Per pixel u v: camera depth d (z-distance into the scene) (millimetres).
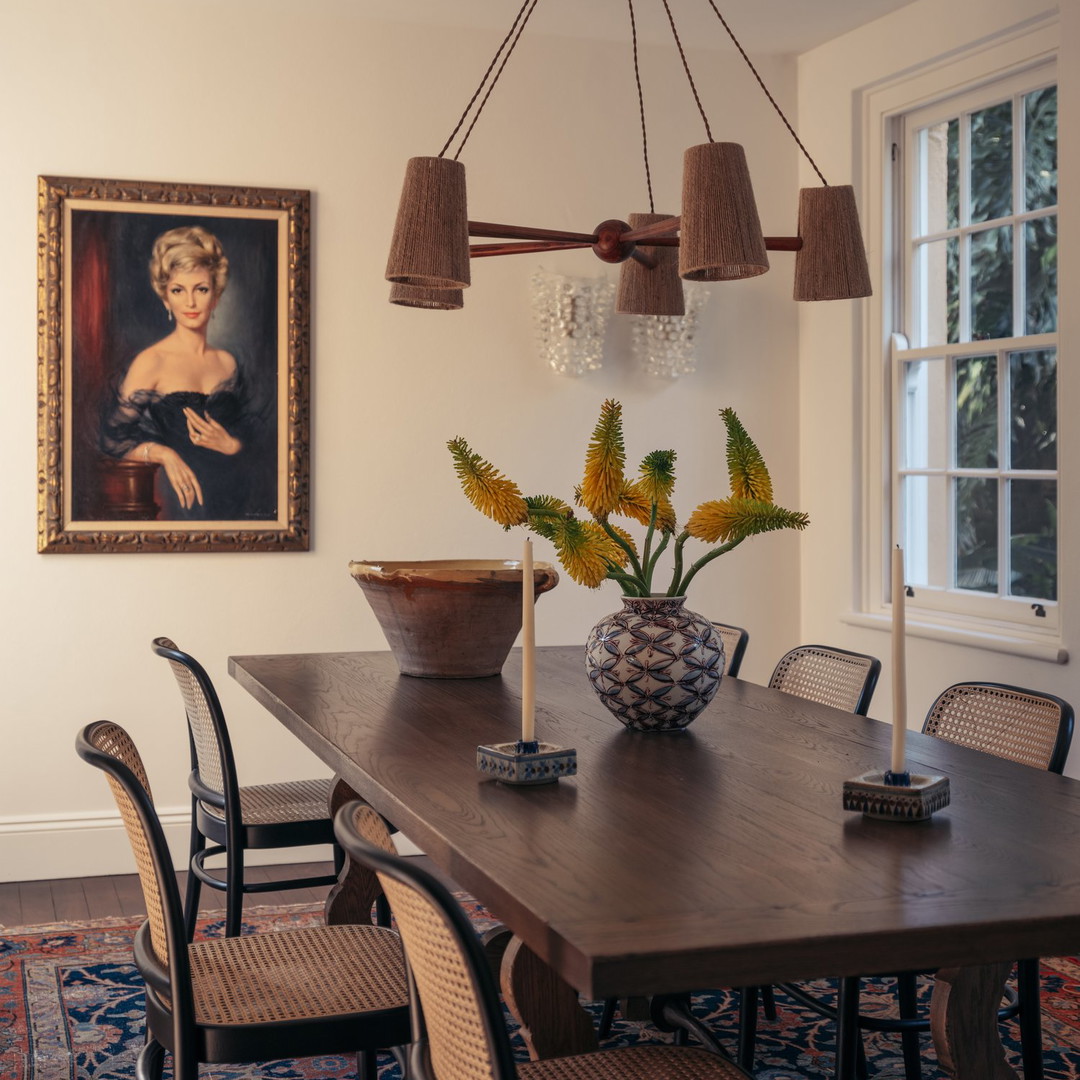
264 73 4473
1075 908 1416
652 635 2422
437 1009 1457
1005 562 4320
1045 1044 2965
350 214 4570
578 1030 1888
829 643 4973
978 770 2164
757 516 2326
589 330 4707
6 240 4250
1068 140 3830
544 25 4656
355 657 3529
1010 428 4301
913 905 1423
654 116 4891
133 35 4348
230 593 4504
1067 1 3812
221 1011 1937
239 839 2900
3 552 4293
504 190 4727
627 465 4906
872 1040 3059
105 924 3867
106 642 4395
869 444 4820
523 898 1439
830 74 4875
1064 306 3867
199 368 4426
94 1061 2879
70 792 4379
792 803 1917
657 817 1822
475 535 4734
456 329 4688
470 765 2168
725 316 5008
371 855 1321
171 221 4375
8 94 4242
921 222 4660
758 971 1299
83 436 4332
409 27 4609
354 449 4605
